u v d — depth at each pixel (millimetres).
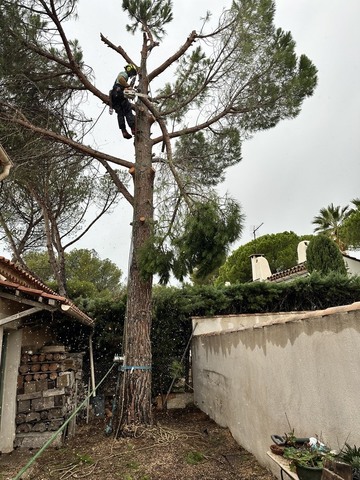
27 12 5836
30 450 5160
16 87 6305
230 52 6688
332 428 2740
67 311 5387
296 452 2523
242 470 3988
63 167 7422
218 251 5230
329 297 9516
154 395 8148
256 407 4285
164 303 8539
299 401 3244
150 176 6707
